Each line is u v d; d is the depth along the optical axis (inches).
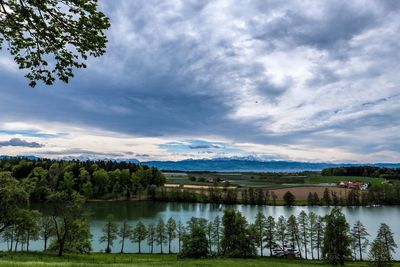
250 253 3447.3
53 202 2847.0
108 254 3575.3
